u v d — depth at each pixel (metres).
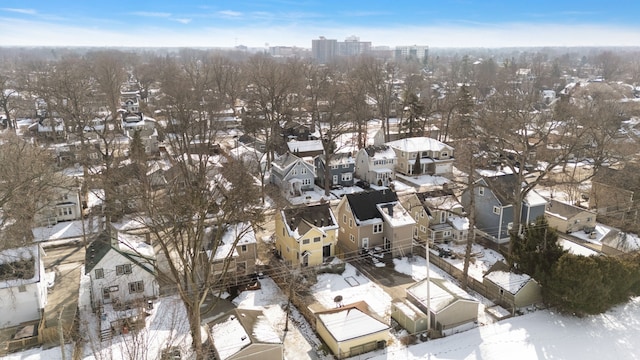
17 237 33.91
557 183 51.31
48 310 32.00
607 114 66.31
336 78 125.31
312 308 32.94
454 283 36.44
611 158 56.41
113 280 32.50
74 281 36.19
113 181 38.38
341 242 44.28
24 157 38.28
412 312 30.64
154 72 138.38
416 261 40.41
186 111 67.50
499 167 64.19
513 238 34.81
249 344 26.16
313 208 41.00
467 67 191.12
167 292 34.28
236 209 31.80
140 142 50.59
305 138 79.19
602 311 31.14
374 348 28.61
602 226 48.09
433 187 60.53
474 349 28.73
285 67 120.00
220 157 62.97
